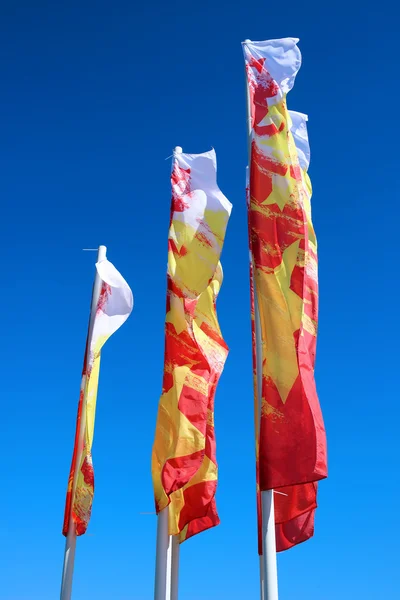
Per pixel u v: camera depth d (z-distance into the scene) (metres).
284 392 13.44
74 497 18.30
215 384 17.00
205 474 16.25
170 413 15.76
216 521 16.98
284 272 14.41
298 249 14.50
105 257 21.22
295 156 15.40
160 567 14.81
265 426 13.30
